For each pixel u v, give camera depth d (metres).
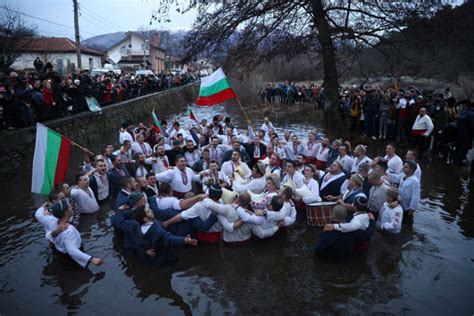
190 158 10.11
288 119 24.25
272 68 33.06
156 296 5.09
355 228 5.78
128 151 9.79
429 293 5.11
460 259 5.99
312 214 7.16
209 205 6.14
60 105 14.50
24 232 7.09
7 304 4.91
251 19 16.69
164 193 6.51
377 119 15.98
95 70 37.22
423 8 15.41
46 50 40.09
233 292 5.18
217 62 18.25
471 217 7.61
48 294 5.13
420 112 12.48
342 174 7.74
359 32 16.52
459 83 24.92
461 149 11.30
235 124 22.56
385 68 18.66
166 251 5.72
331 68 17.80
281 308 4.82
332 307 4.83
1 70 22.06
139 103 24.77
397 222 6.56
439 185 9.59
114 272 5.68
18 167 11.17
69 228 5.71
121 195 6.93
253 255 6.17
